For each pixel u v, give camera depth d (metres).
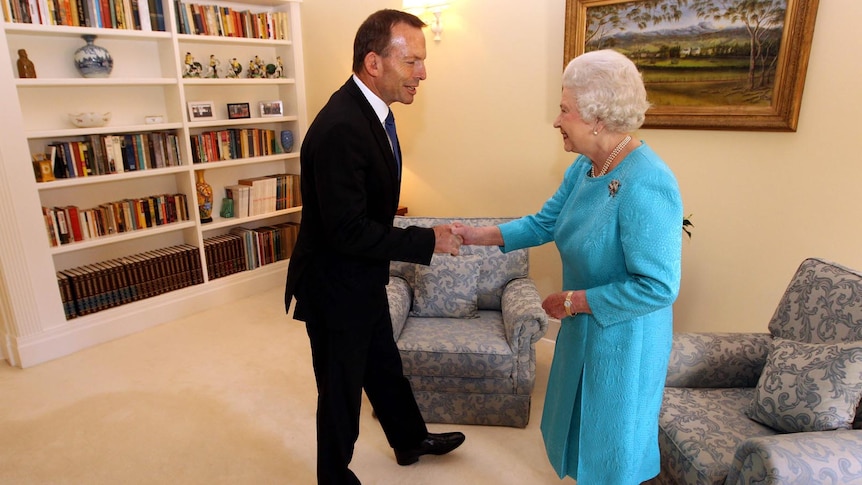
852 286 1.61
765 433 1.56
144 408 2.48
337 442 1.76
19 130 2.68
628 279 1.27
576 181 1.54
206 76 3.66
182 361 2.92
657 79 2.39
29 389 2.64
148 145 3.28
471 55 3.01
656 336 1.35
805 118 2.08
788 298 1.81
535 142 2.90
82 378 2.74
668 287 1.21
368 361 1.91
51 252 2.89
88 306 3.09
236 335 3.25
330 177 1.49
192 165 3.43
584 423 1.40
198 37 3.38
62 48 3.03
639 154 1.26
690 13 2.24
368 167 1.56
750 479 1.27
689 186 2.44
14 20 2.65
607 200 1.29
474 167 3.20
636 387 1.34
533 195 2.99
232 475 2.04
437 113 3.27
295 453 2.17
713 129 2.30
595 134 1.29
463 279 2.51
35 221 2.79
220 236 3.87
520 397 2.26
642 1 2.34
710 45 2.21
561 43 2.66
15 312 2.78
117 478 2.02
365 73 1.60
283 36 3.88
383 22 1.55
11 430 2.31
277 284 4.10
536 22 2.72
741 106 2.20
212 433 2.29
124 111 3.35
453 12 3.02
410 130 3.44
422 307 2.52
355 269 1.67
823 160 2.07
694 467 1.47
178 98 3.32
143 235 3.30
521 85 2.87
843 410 1.41
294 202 4.16
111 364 2.88
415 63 1.59
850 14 1.91
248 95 3.98
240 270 3.87
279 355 2.99
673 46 2.31
